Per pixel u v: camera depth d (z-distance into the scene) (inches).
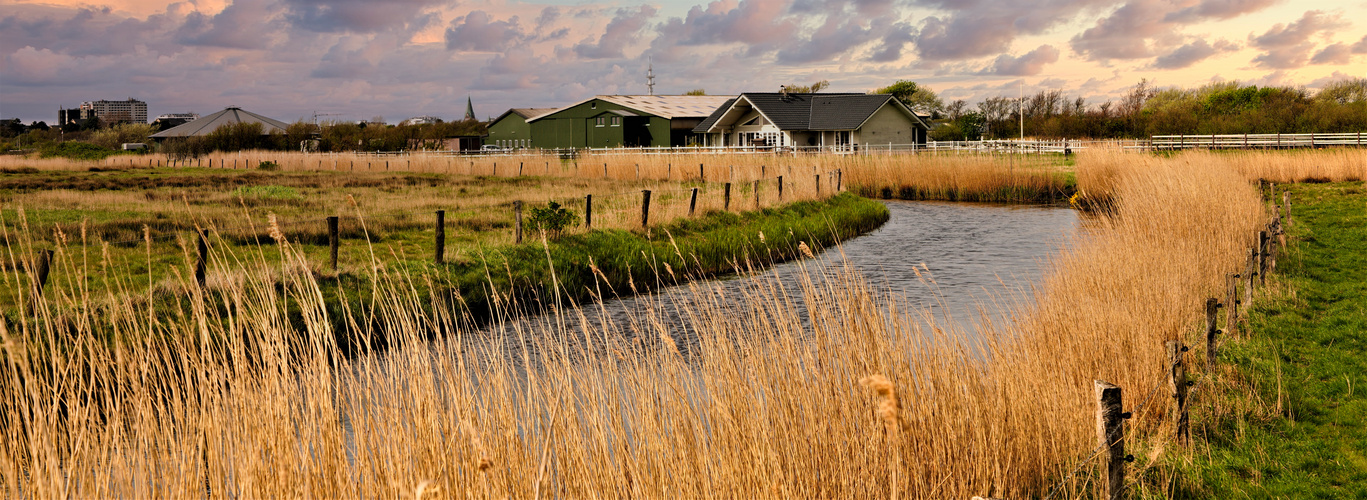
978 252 717.3
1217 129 2208.4
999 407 210.4
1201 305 377.7
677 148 2038.6
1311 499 203.5
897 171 1393.9
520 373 209.8
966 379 219.0
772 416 187.8
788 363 200.2
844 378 199.3
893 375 198.5
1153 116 2443.4
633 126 2679.6
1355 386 283.0
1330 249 594.6
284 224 654.5
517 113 3004.4
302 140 2908.5
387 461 149.3
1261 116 2217.0
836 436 185.8
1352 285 459.2
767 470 170.9
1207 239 505.7
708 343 206.4
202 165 2155.5
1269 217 712.4
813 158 1563.7
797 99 2285.9
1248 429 249.0
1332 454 229.1
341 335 337.4
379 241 611.8
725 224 758.5
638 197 930.1
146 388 154.0
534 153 2290.8
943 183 1342.3
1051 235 834.2
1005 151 1902.1
